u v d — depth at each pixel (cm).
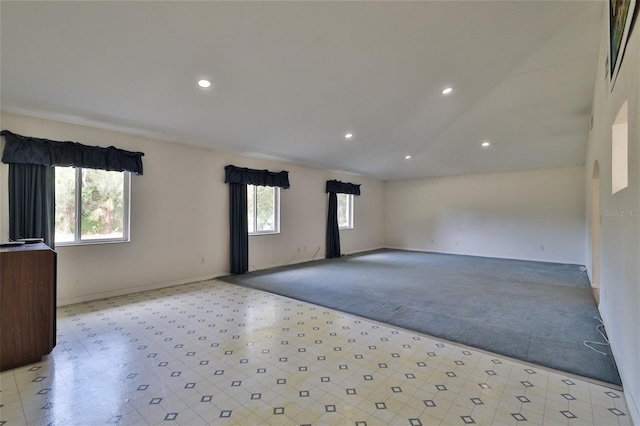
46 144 363
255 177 607
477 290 464
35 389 204
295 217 716
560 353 256
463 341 281
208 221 543
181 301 405
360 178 928
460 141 607
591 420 173
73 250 391
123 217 441
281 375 221
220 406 186
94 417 176
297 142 551
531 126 532
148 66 303
